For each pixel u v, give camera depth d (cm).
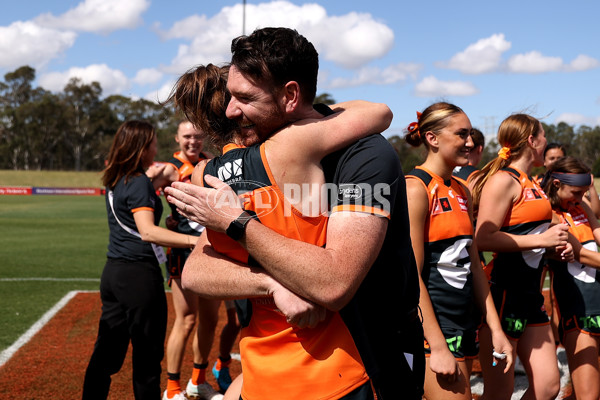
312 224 152
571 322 332
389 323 168
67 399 367
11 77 7288
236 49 151
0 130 6944
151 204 323
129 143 325
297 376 157
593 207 489
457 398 249
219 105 183
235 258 160
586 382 326
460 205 267
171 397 381
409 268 171
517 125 314
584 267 329
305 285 140
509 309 304
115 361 331
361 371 158
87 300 671
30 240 1320
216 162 165
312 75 152
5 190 4234
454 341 259
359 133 151
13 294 704
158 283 329
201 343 387
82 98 6862
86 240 1328
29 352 466
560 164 352
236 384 219
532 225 307
